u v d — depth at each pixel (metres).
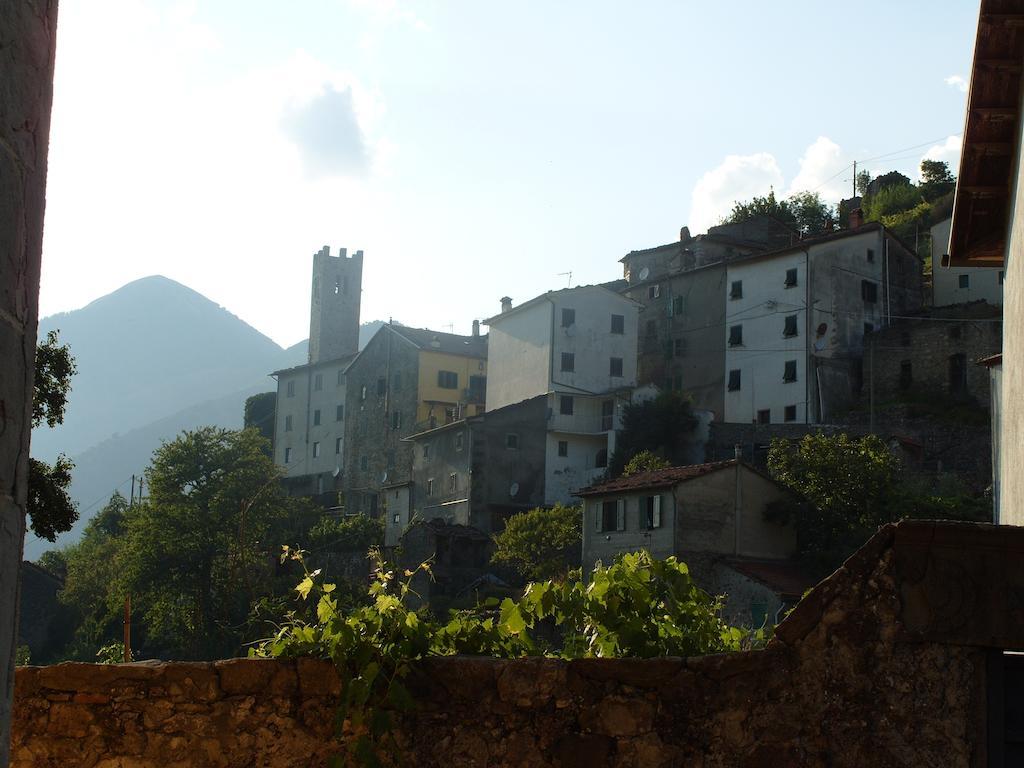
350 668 5.60
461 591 45.38
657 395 58.62
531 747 5.42
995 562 4.95
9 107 3.33
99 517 77.69
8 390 3.29
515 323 65.62
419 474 62.66
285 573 51.38
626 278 74.56
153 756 5.67
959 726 4.92
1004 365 11.91
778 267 61.84
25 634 56.09
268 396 103.50
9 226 3.31
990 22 10.20
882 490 38.69
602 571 6.23
